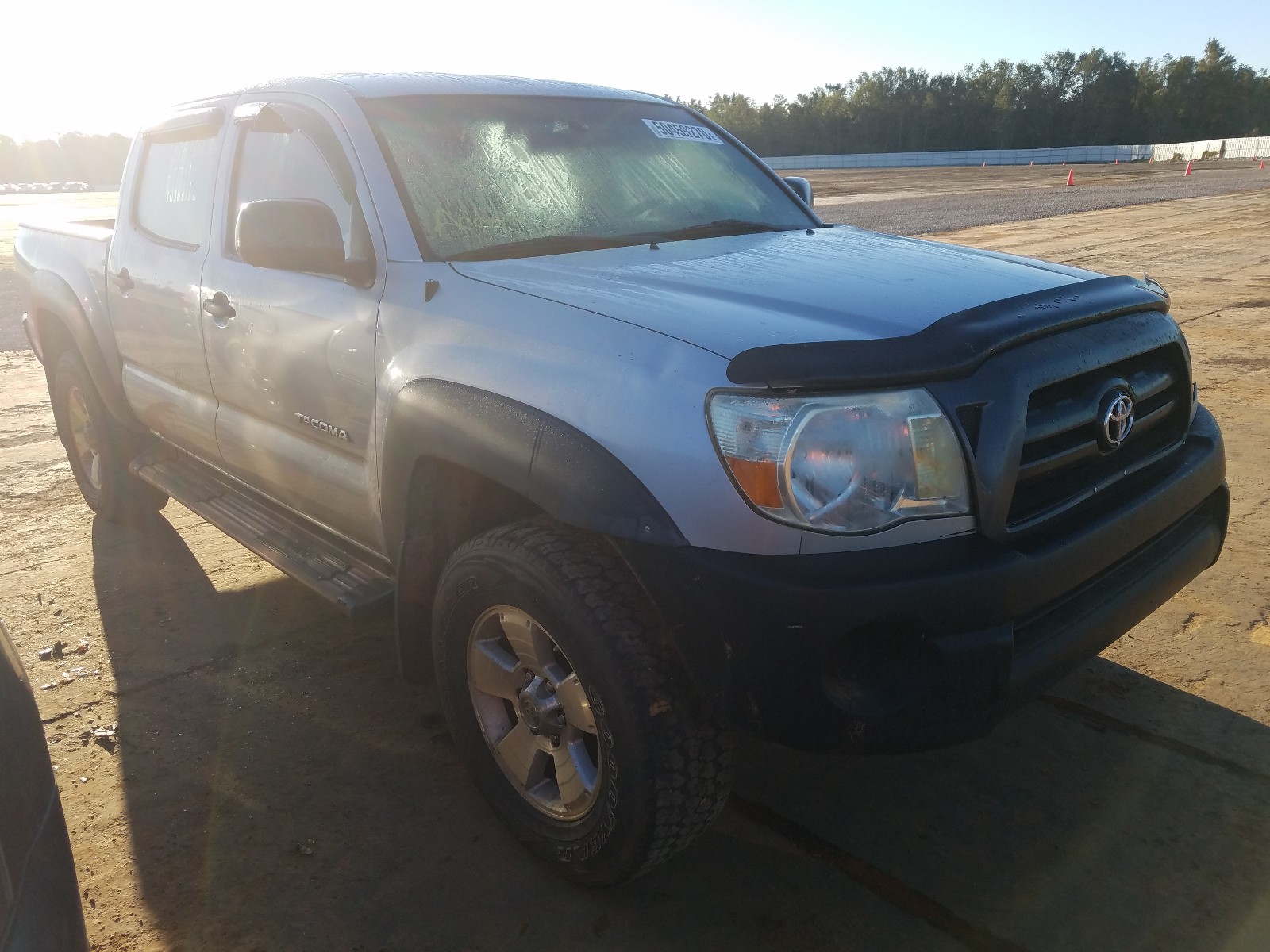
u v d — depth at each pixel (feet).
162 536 14.33
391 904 7.13
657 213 9.73
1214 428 8.53
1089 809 7.97
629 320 6.68
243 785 8.52
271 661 10.64
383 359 8.02
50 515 15.38
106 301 12.77
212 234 10.58
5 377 25.31
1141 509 7.00
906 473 5.92
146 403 12.42
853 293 7.04
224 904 7.13
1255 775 8.30
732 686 5.95
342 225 8.90
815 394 5.88
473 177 9.00
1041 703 9.44
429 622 8.43
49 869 4.80
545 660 6.99
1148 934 6.68
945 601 5.81
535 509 7.73
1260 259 40.60
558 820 7.20
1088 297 7.30
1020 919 6.86
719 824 7.95
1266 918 6.79
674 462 6.01
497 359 7.05
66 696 9.98
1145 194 90.84
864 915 6.94
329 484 9.16
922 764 8.65
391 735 9.23
